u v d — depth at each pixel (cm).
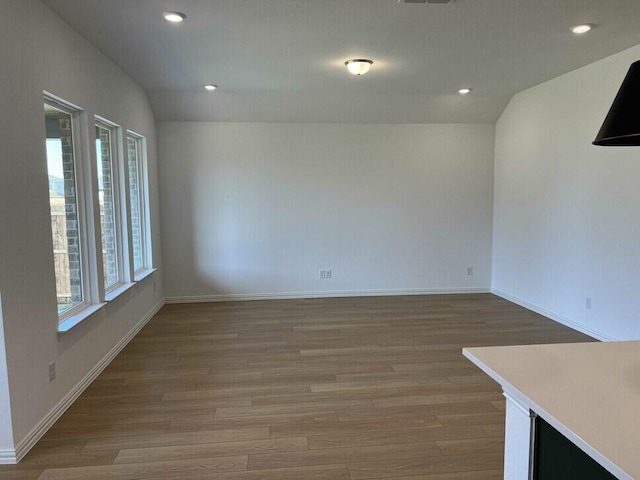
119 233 422
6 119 226
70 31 304
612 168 399
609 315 407
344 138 591
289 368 359
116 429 264
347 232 604
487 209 616
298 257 599
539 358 159
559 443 126
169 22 301
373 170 600
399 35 333
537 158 510
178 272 580
